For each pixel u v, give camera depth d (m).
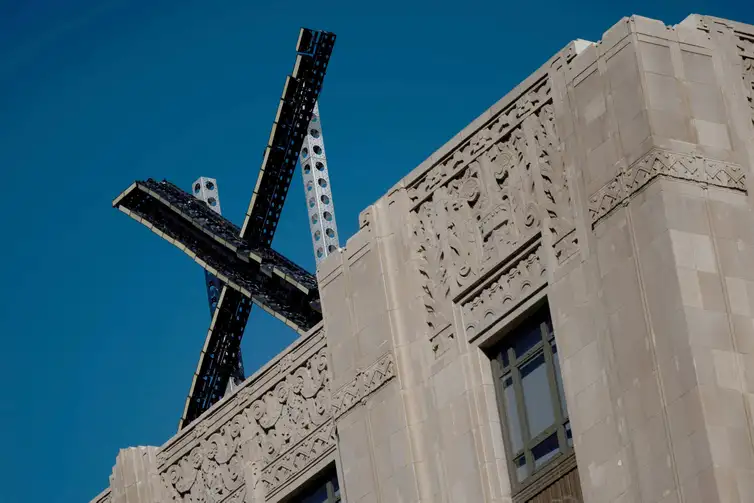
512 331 52.25
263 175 73.56
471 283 52.94
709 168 49.19
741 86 50.84
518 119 52.66
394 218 55.59
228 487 59.34
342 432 55.44
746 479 45.94
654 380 47.62
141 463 61.97
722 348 47.28
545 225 51.22
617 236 49.22
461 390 52.69
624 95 49.97
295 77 73.56
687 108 49.78
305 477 57.16
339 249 57.06
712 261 48.19
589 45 51.47
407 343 54.50
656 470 47.06
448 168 54.41
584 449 48.94
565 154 51.16
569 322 50.03
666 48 50.38
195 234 75.81
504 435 51.94
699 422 46.44
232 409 59.81
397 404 54.06
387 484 53.88
